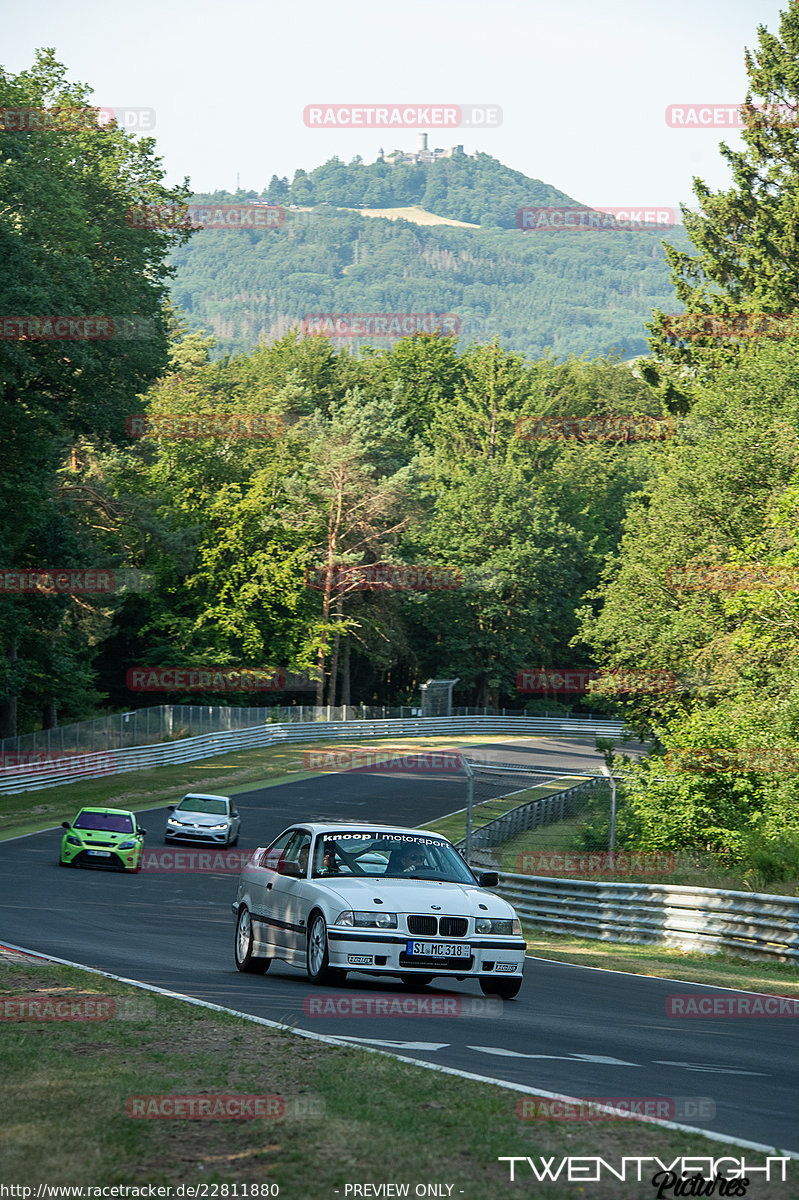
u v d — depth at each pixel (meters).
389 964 22.16
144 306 86.62
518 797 98.12
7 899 39.62
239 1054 15.28
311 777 106.19
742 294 109.38
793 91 108.94
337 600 154.88
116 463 128.62
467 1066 15.21
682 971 31.17
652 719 85.62
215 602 147.38
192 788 94.44
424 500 164.62
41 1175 10.23
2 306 66.06
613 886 41.22
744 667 69.19
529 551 177.12
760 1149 11.48
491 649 181.50
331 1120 12.03
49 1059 14.72
